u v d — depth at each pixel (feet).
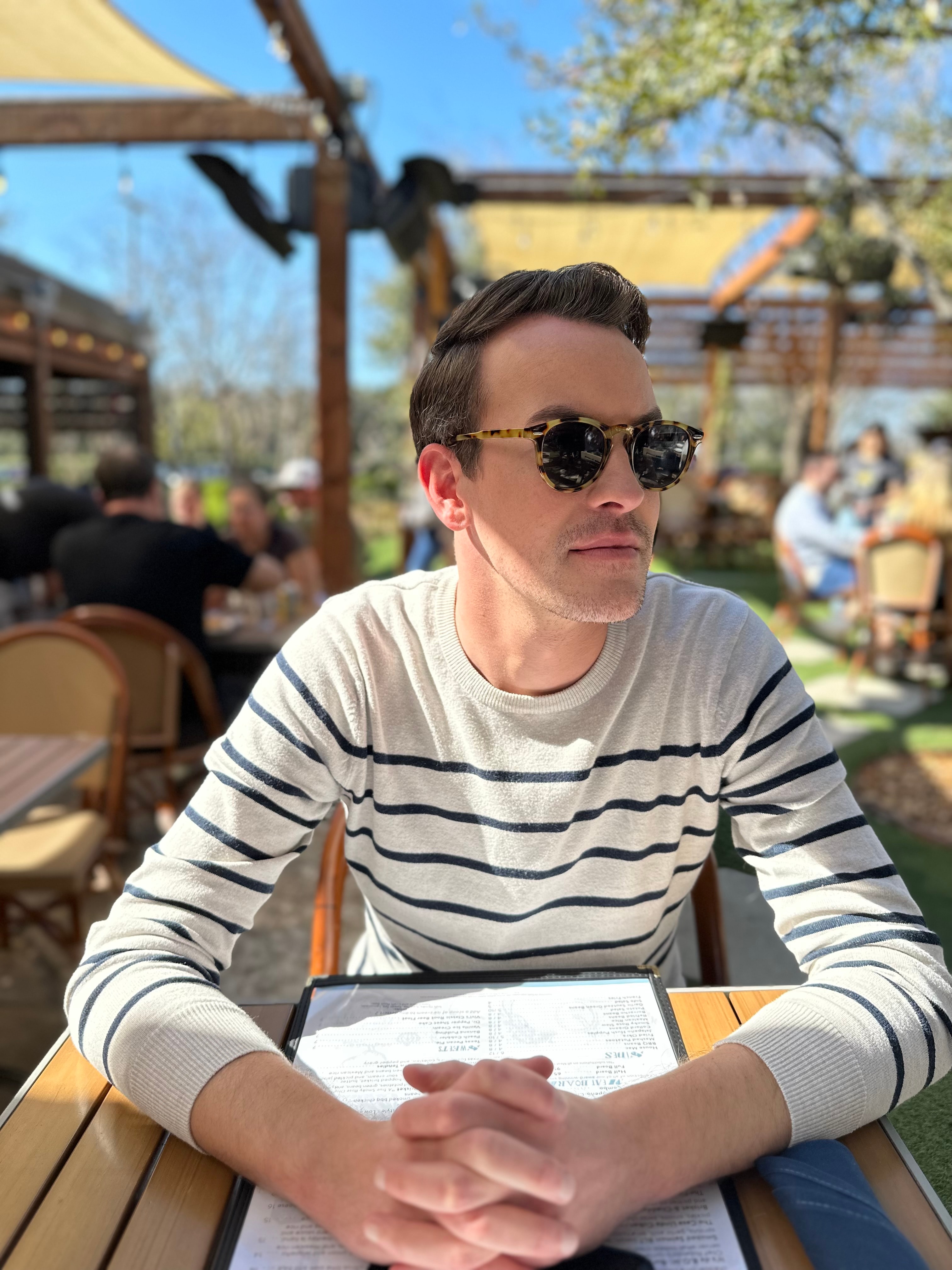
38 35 13.44
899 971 2.92
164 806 10.59
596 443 3.01
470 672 3.34
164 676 10.15
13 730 8.40
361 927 8.91
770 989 3.27
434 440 3.35
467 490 3.23
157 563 10.57
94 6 12.09
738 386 58.80
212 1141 2.50
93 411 48.91
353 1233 2.20
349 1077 2.78
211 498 41.24
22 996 7.99
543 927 3.63
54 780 6.56
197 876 3.30
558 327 3.10
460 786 3.43
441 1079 2.50
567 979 3.26
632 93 12.18
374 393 92.68
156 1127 2.66
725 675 3.41
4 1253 2.20
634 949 3.73
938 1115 3.84
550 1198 2.09
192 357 80.59
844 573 20.12
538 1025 3.02
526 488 3.08
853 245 25.66
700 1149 2.39
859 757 13.04
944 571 17.75
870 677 18.54
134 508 11.01
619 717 3.36
